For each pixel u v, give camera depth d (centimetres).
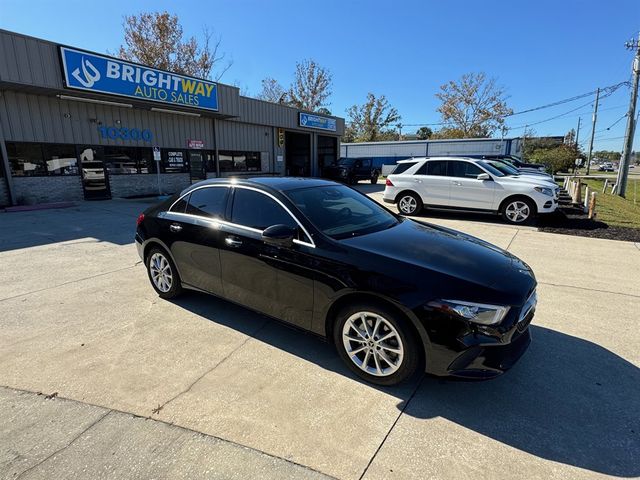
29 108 1211
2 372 292
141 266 568
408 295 254
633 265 580
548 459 213
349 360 290
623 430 235
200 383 279
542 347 334
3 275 524
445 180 1012
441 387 278
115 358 312
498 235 802
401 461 210
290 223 324
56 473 198
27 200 1232
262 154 2186
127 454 212
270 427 235
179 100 1490
